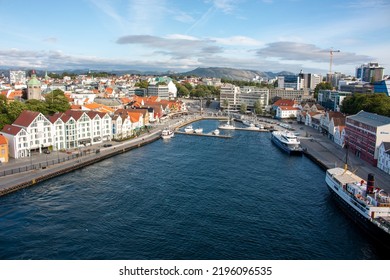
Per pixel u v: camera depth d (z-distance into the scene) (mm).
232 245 63344
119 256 58531
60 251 59969
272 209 81938
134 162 125188
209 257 58812
